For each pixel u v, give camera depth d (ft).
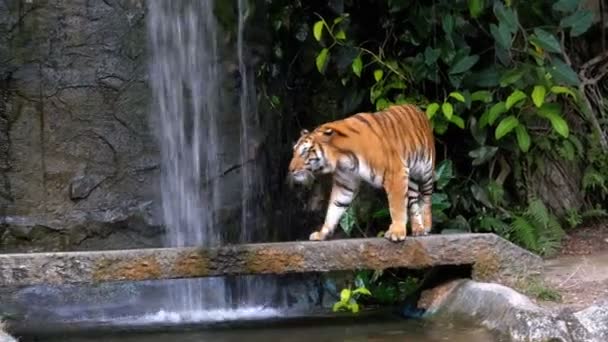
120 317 31.32
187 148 34.60
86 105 33.17
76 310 31.45
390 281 32.45
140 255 25.39
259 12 35.09
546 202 38.86
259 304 33.45
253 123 35.53
